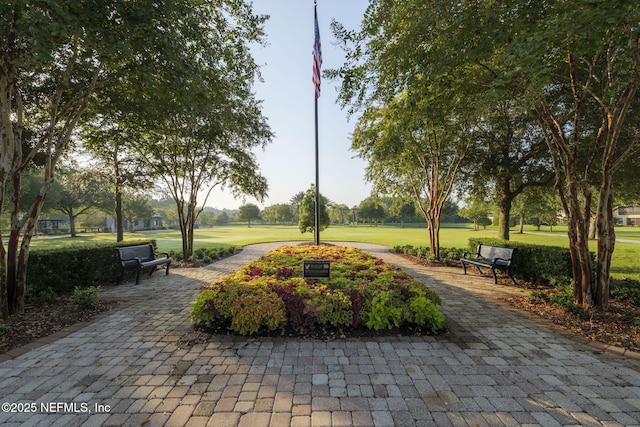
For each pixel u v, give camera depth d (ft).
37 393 8.49
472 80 16.97
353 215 303.07
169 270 29.63
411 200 47.52
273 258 22.66
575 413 7.70
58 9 10.78
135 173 39.04
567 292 18.44
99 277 22.65
